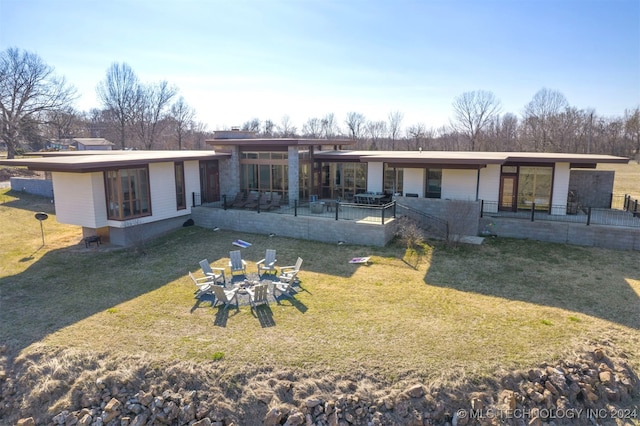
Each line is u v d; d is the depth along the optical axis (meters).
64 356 9.88
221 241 19.05
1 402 9.34
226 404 8.89
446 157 19.50
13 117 47.16
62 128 67.50
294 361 9.62
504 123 67.31
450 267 15.38
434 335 10.57
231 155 23.45
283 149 22.28
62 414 8.88
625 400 9.26
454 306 12.18
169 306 12.37
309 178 23.81
